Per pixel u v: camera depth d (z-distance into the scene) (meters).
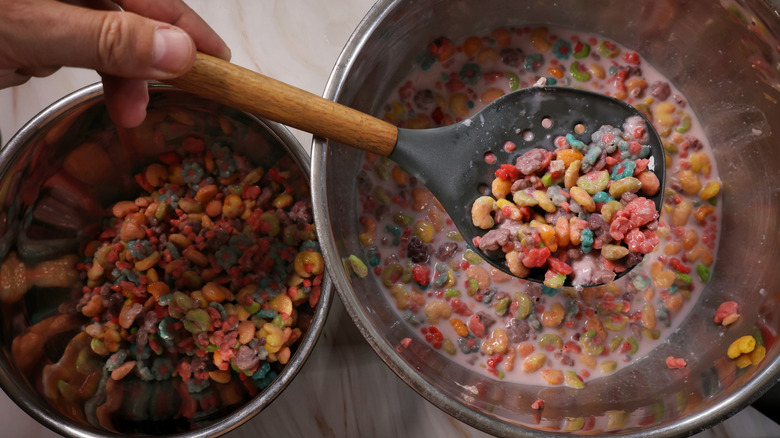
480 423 0.39
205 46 0.42
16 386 0.42
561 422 0.43
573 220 0.41
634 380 0.46
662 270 0.47
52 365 0.46
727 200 0.48
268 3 0.51
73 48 0.35
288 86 0.38
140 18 0.35
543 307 0.46
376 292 0.46
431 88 0.48
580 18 0.47
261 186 0.49
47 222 0.47
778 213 0.45
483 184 0.42
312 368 0.49
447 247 0.47
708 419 0.40
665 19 0.45
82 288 0.49
